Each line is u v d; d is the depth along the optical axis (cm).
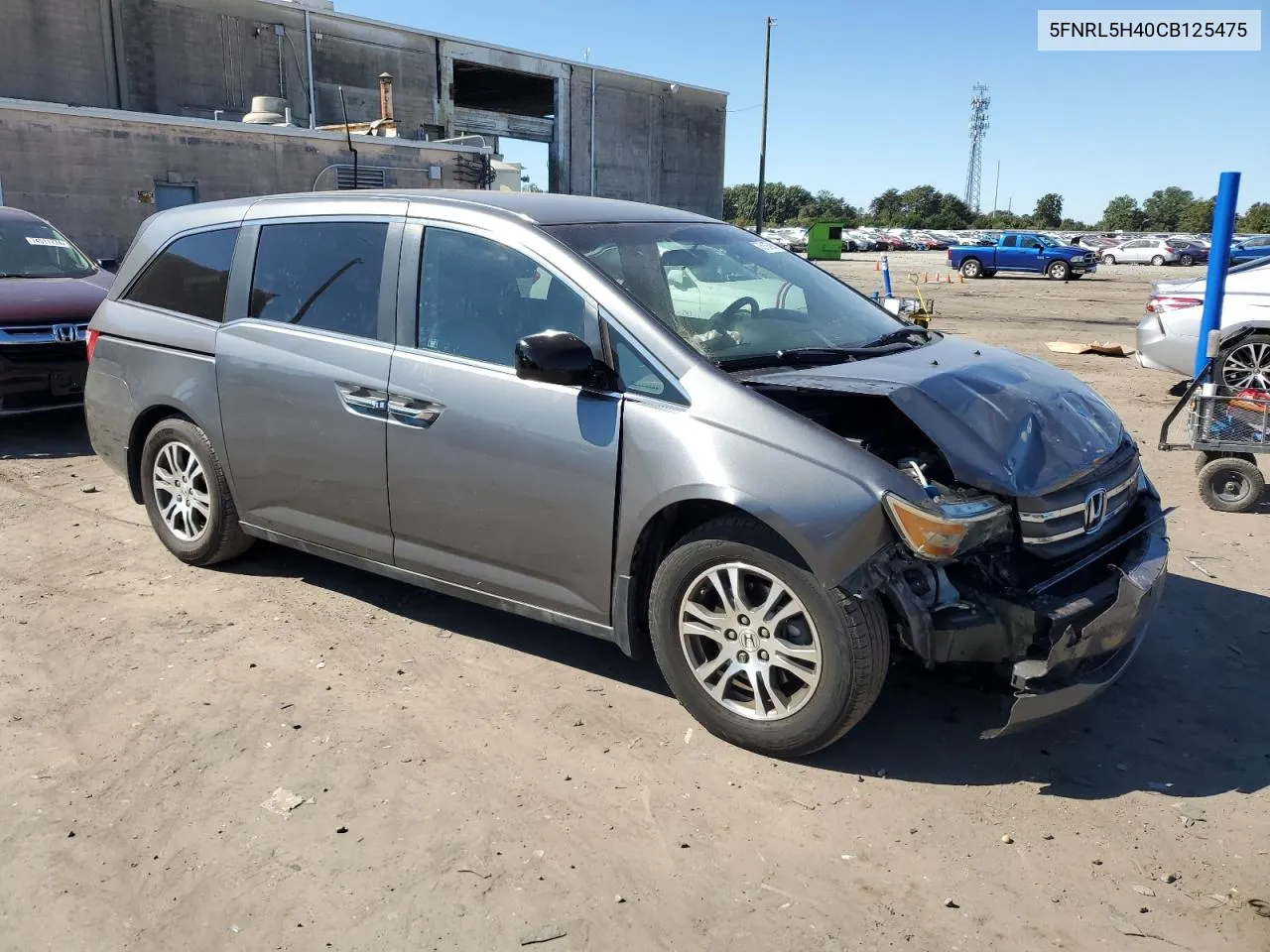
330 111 3997
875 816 312
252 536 496
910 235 7512
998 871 288
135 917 268
